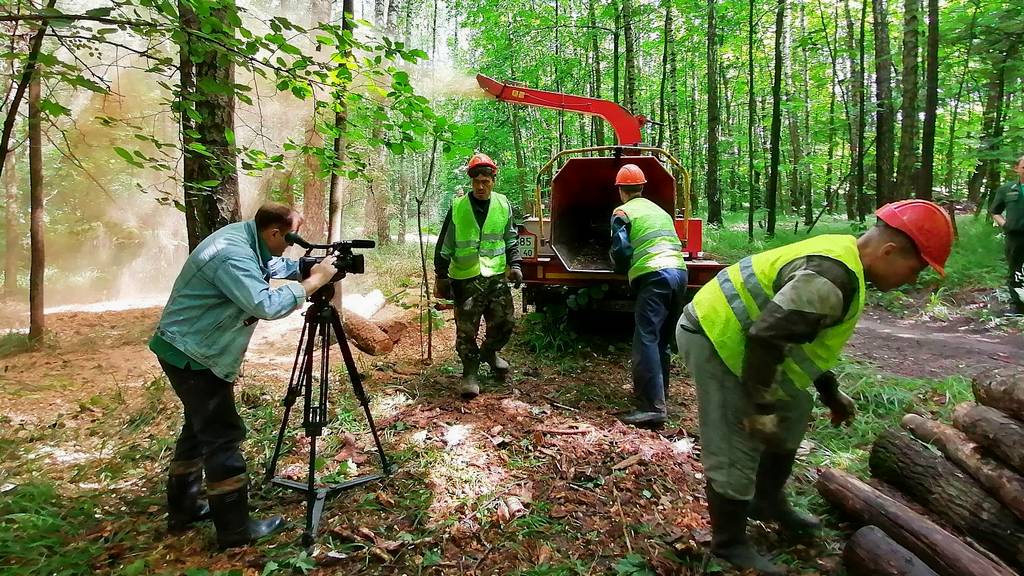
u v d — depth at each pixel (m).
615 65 13.77
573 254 6.21
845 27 17.73
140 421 4.06
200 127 4.13
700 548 2.56
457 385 4.78
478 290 4.49
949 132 14.95
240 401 4.31
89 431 3.94
